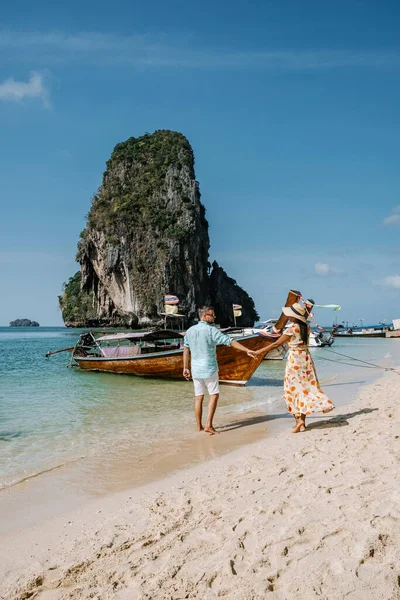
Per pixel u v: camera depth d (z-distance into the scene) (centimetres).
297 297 659
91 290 11756
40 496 457
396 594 226
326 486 380
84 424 803
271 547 286
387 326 4953
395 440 508
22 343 4428
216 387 692
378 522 298
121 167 11381
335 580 242
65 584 280
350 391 1112
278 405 942
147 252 9788
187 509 380
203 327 682
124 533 350
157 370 1439
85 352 1867
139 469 533
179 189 10319
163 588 259
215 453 579
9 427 782
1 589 282
